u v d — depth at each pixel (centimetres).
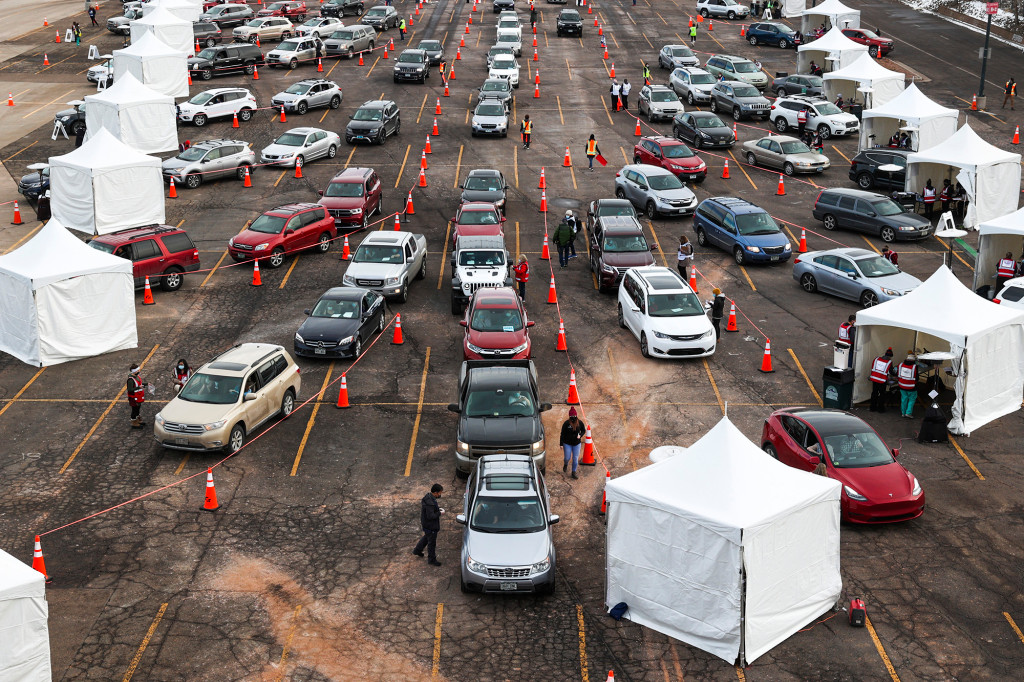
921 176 3956
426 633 1565
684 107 5456
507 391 2147
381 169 4434
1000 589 1653
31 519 1894
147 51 5150
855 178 4112
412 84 5831
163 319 2914
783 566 1518
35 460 2127
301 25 7106
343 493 2003
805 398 2417
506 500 1738
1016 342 2292
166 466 2105
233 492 2000
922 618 1580
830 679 1441
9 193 4072
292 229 3391
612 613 1603
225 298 3084
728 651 1485
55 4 8262
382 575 1723
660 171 3975
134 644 1532
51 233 2667
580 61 6369
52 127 4984
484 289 2759
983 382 2242
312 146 4450
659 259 3428
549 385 2503
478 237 3186
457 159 4578
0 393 2447
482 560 1631
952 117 4306
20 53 6506
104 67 5712
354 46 6400
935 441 2178
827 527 1577
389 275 3028
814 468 1911
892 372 2364
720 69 5691
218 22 6831
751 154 4503
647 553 1569
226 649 1523
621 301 2892
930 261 3366
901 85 5031
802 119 4859
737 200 3572
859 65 5109
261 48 6475
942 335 2198
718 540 1475
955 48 6569
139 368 2483
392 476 2070
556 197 4097
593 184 4262
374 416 2341
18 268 2588
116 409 2370
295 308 3002
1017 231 2911
